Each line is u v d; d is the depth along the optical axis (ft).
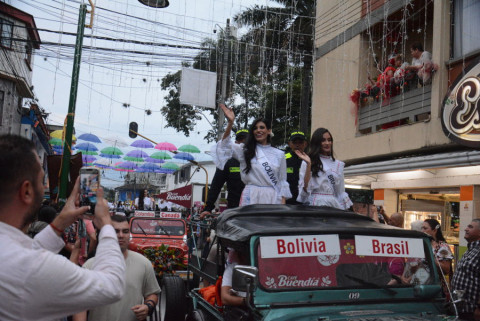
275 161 17.72
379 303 12.41
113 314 13.87
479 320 15.70
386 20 41.78
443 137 34.40
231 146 17.94
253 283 10.93
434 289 13.14
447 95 33.37
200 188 131.13
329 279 12.25
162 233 41.37
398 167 35.96
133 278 14.43
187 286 22.16
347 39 47.80
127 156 100.58
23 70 73.56
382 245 13.00
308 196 17.17
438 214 37.27
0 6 65.00
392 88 41.50
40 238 7.25
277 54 61.52
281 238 12.21
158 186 176.76
